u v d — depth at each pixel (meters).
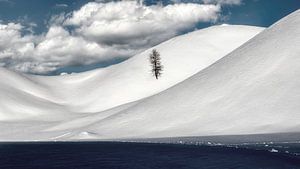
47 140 97.69
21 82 196.38
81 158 52.19
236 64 106.31
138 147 61.81
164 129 87.69
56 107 170.62
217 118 85.38
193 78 115.75
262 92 88.06
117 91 179.62
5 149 71.12
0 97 165.25
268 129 72.94
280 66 94.12
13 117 149.88
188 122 88.38
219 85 100.12
